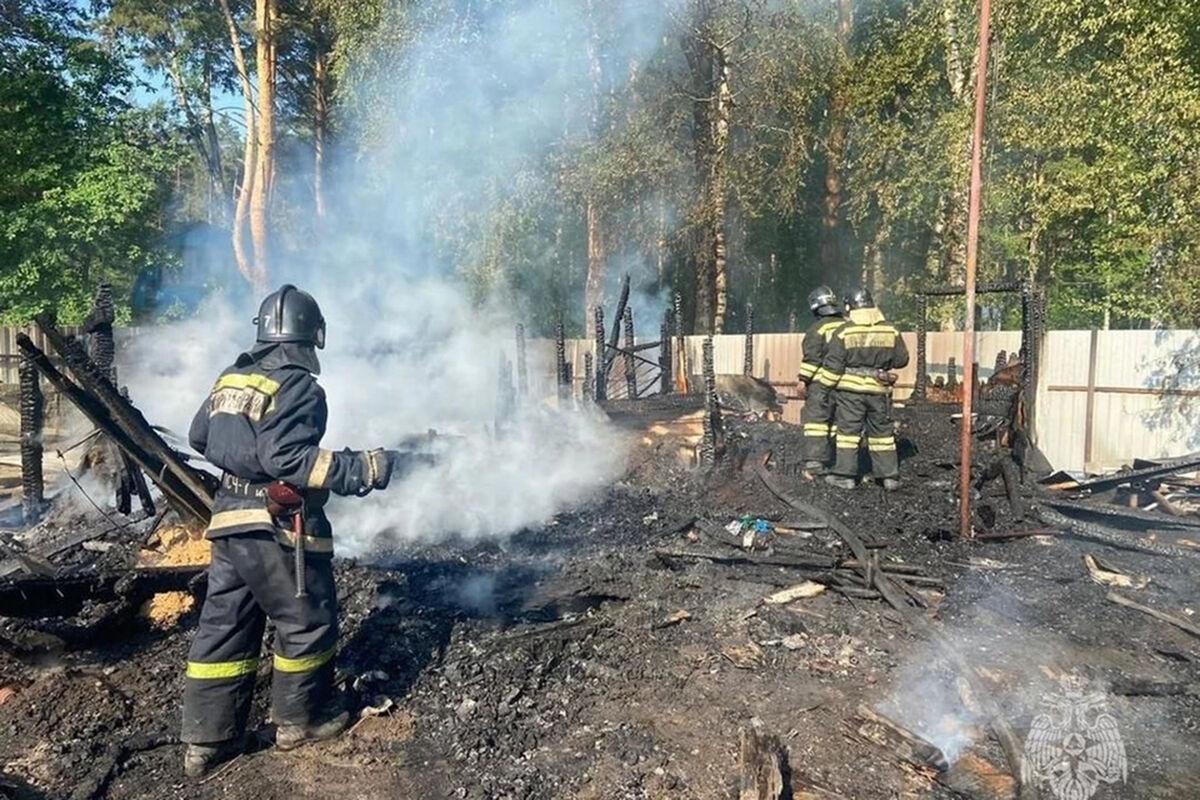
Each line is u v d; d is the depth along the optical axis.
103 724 4.10
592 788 3.66
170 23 35.59
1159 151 13.51
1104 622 5.45
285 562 3.81
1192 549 6.73
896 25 21.50
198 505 5.43
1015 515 7.45
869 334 8.33
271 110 25.64
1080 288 22.84
